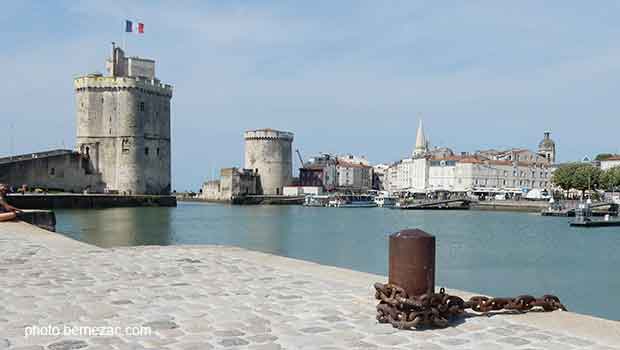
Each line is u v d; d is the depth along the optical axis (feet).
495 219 278.26
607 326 23.72
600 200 366.02
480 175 442.09
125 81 298.76
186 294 29.76
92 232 163.12
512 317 25.25
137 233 166.91
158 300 28.37
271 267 38.19
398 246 23.84
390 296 23.70
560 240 171.94
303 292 30.19
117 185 301.43
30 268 37.76
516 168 456.45
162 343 21.15
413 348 20.61
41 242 52.85
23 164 271.90
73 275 35.22
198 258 42.27
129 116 300.20
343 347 20.71
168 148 322.96
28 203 237.66
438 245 156.04
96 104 302.04
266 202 430.20
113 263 39.96
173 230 184.34
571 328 23.34
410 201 403.34
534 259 127.85
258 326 23.56
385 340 21.58
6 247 48.83
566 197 421.18
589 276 104.73
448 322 23.70
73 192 292.40
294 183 526.16
